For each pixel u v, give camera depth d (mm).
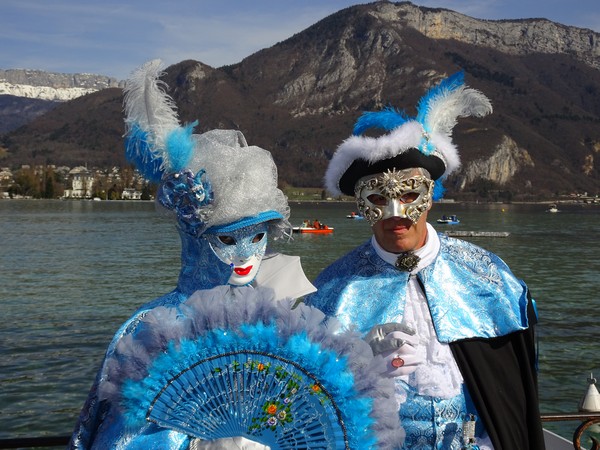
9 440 3053
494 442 2387
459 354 2447
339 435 1748
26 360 15477
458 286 2555
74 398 12695
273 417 1736
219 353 1746
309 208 154500
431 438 2396
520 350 2514
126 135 2125
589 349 17266
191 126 2109
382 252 2613
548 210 170375
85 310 22953
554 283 32344
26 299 25453
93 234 64375
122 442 1709
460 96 2609
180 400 1730
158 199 2092
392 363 2195
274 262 2219
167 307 1926
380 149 2438
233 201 2018
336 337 1809
